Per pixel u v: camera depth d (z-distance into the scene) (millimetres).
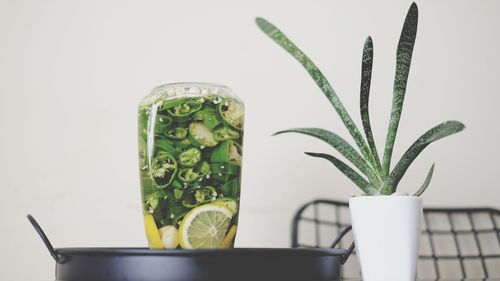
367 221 571
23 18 1046
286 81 1069
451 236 1050
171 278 483
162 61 1060
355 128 626
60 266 554
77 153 1006
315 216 1021
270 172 1031
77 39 1050
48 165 996
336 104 631
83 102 1026
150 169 588
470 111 1107
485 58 1137
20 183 984
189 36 1075
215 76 1062
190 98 589
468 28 1146
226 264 485
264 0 1102
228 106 603
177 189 582
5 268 953
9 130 1002
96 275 504
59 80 1029
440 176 1072
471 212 1062
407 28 590
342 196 1029
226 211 596
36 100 1018
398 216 563
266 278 492
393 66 1094
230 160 601
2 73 1021
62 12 1059
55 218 979
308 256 514
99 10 1067
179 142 583
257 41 1082
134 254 492
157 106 586
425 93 1105
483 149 1094
